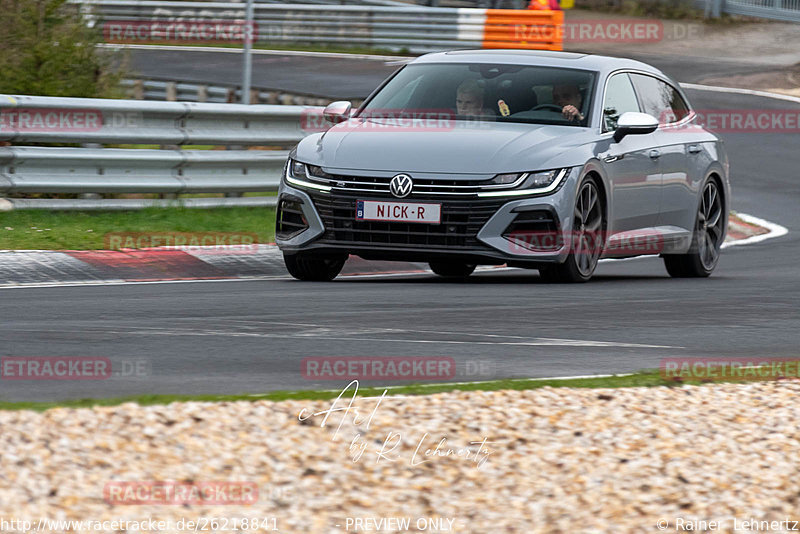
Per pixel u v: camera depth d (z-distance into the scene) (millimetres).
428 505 13164
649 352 22031
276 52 106625
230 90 82438
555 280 31266
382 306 26578
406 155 30047
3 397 16875
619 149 32531
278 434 15109
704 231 37062
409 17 106750
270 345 21406
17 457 13609
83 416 15242
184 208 39938
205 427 15141
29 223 35625
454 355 20906
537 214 29578
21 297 27156
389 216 29656
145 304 26375
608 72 34062
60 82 45750
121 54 49906
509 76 33375
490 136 30656
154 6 113375
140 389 17609
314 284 30984
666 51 109500
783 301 29969
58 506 12438
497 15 104812
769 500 13914
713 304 28984
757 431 16734
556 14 103750
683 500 13711
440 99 32781
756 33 118188
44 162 36875
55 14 46656
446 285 30906
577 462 14820
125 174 38781
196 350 20797
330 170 30297
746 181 64250
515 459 14805
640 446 15641
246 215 40938
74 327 22938
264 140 42844
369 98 33719
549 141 30703
